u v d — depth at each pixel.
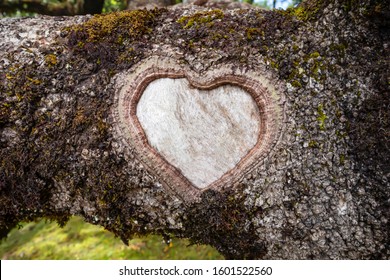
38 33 0.74
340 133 0.70
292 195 0.70
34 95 0.71
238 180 0.71
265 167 0.70
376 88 0.70
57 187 0.74
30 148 0.72
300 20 0.72
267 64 0.70
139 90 0.71
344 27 0.71
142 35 0.72
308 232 0.71
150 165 0.71
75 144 0.71
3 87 0.72
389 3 0.68
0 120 0.72
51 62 0.72
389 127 0.69
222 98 0.71
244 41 0.71
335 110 0.70
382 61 0.70
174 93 0.71
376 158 0.69
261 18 0.72
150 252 1.42
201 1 0.91
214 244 0.75
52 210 0.76
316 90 0.70
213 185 0.71
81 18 0.76
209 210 0.71
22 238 1.68
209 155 0.71
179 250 1.40
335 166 0.70
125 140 0.71
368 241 0.70
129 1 1.05
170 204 0.72
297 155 0.70
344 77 0.70
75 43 0.73
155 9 0.74
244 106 0.70
